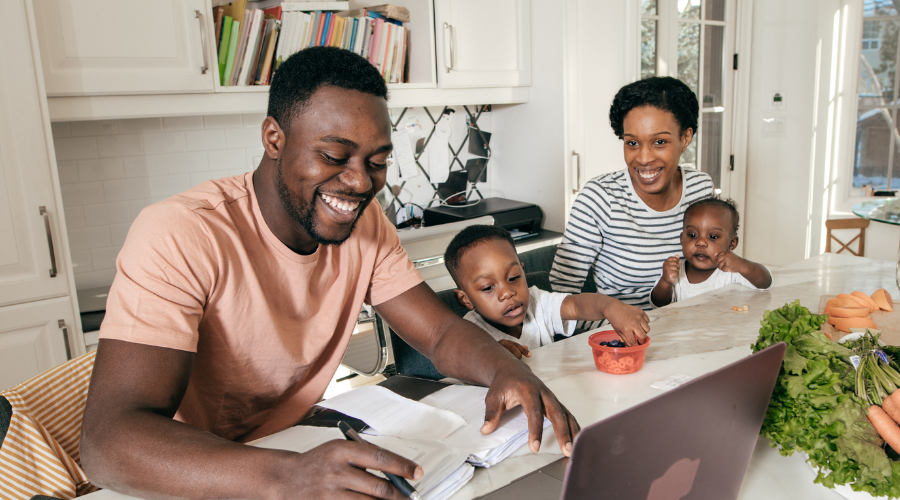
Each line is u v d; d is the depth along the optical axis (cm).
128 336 77
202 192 93
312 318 105
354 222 90
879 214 276
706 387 59
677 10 323
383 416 90
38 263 172
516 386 85
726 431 63
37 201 169
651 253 164
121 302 79
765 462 80
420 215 294
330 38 228
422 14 251
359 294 112
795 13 356
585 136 283
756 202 395
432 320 111
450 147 300
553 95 278
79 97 178
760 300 145
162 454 68
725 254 151
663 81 148
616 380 103
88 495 75
